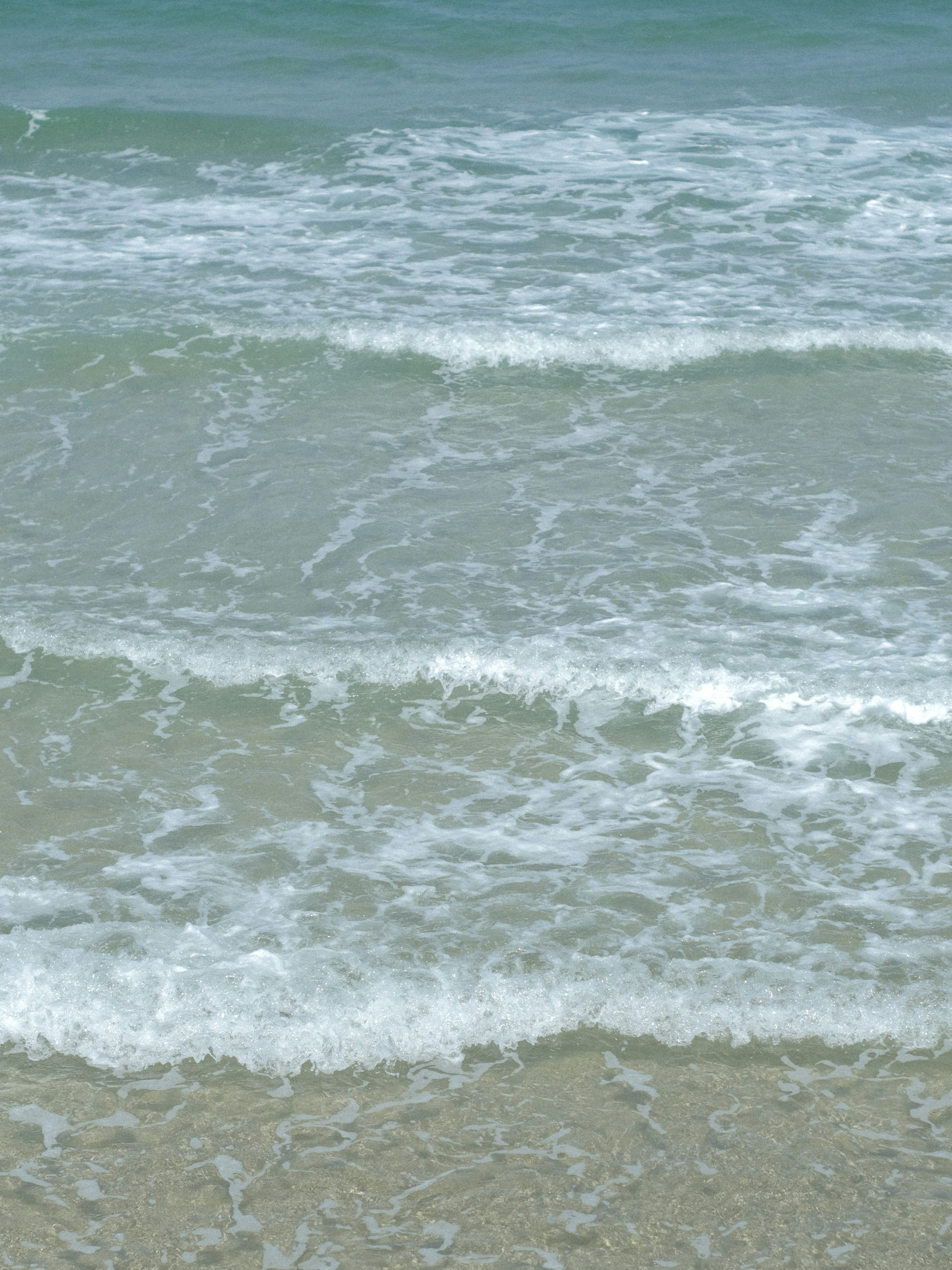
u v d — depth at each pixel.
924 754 9.96
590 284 19.20
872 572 12.32
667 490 13.93
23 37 33.91
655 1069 7.30
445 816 9.41
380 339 17.25
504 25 35.00
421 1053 7.40
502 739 10.22
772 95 28.94
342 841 9.14
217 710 10.49
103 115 26.44
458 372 16.72
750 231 21.16
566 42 33.62
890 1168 6.68
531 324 17.80
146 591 12.05
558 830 9.27
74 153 25.16
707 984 7.84
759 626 11.45
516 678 10.77
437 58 32.22
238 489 13.94
